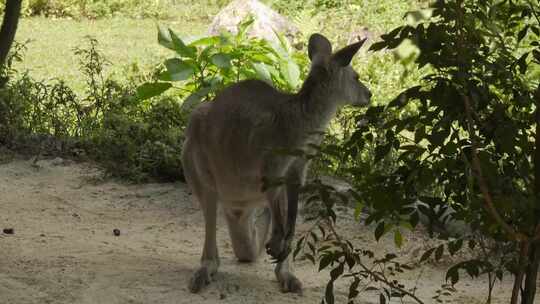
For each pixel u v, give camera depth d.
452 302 8.73
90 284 8.72
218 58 12.97
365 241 10.52
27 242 10.02
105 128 13.73
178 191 12.30
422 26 5.27
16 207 11.45
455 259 9.86
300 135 8.21
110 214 11.48
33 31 25.55
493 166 5.35
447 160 5.51
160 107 14.03
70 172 13.03
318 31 23.11
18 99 14.55
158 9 28.30
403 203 5.65
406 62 5.05
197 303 8.38
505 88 5.55
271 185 5.66
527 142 5.52
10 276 8.81
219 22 21.41
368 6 26.16
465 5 5.52
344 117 13.35
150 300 8.41
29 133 14.40
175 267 9.41
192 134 8.72
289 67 13.66
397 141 5.72
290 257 8.89
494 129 5.47
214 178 8.65
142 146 13.11
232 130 8.27
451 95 5.30
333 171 11.62
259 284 8.98
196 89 13.51
